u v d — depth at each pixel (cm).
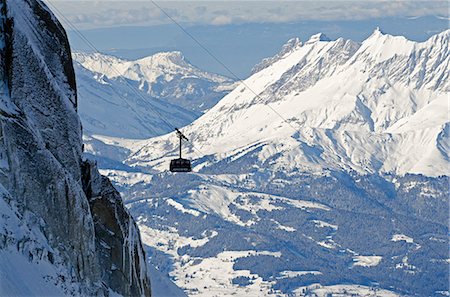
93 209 17888
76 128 17750
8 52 16750
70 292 15600
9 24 16862
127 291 18062
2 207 15188
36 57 17088
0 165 15588
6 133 15800
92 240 16850
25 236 15250
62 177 16375
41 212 15950
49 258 15650
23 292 14400
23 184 15800
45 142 16950
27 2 17950
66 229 16275
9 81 16650
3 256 14688
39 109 17000
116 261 17938
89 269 16625
